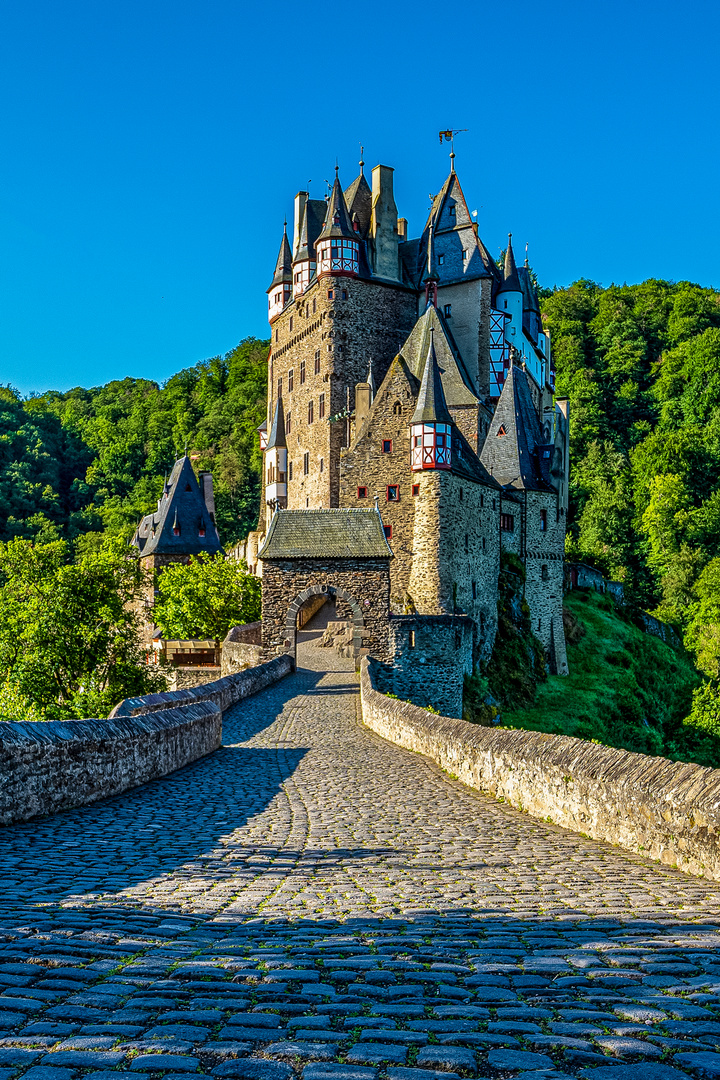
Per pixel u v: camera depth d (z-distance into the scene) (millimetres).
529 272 85062
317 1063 3248
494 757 12555
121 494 145375
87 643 43000
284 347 81750
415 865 7863
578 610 75188
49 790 10484
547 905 6234
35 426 156125
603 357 124125
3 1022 3666
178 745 15672
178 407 155500
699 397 109375
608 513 98562
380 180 77188
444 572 52844
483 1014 3801
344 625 53188
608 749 9750
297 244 81625
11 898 6051
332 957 4699
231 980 4258
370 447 55938
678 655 80375
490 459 67062
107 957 4637
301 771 15328
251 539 85188
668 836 7922
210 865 7754
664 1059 3293
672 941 5105
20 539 44875
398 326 75562
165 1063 3227
